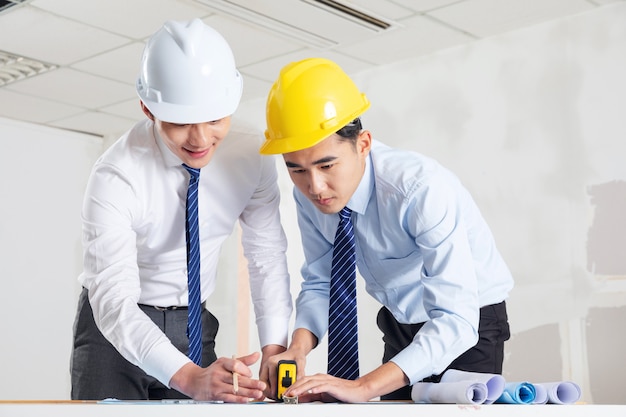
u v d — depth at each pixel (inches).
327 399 59.2
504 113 179.0
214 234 78.3
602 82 165.8
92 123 248.5
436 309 63.4
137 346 61.3
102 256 67.0
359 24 173.8
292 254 212.8
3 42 182.1
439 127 189.3
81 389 76.3
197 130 64.6
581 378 162.9
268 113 62.8
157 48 65.3
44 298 245.9
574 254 166.6
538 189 172.9
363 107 63.6
